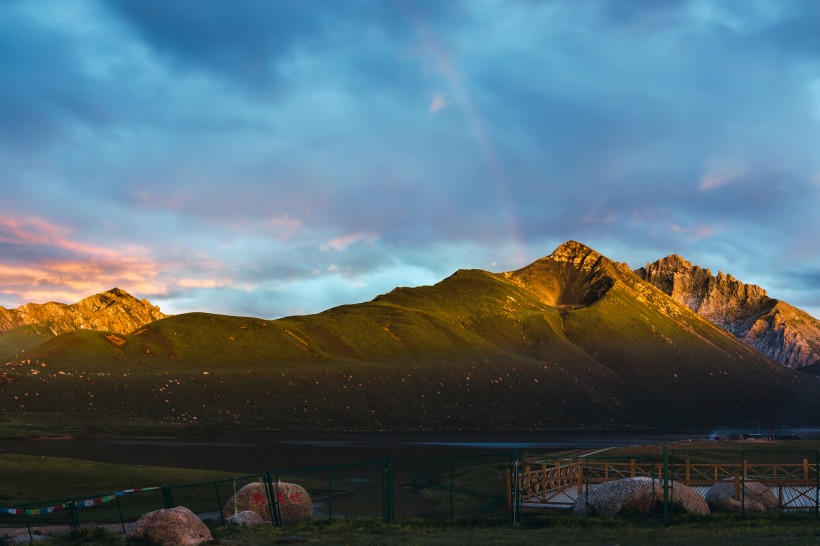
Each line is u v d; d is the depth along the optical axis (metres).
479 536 31.41
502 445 170.00
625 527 33.50
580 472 50.12
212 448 146.88
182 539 29.08
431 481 77.81
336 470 93.94
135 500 59.59
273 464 107.19
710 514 36.88
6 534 39.44
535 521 36.06
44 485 64.25
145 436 192.88
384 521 37.25
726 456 78.06
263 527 36.12
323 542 30.16
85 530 32.03
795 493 44.56
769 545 25.81
